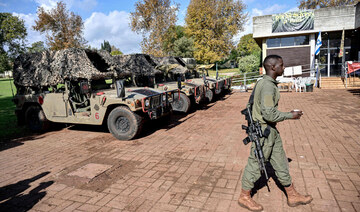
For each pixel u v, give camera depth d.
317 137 5.24
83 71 6.29
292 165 3.88
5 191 3.59
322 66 17.61
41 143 6.11
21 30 42.19
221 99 12.46
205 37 32.28
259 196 3.06
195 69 12.59
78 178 3.86
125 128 5.86
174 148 5.11
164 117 7.37
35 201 3.26
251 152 2.74
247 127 2.74
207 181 3.54
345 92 12.37
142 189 3.41
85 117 6.30
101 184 3.63
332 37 17.17
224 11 32.03
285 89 14.45
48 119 6.89
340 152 4.31
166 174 3.85
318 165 3.83
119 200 3.16
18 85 7.34
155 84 8.74
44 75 6.75
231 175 3.69
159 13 24.19
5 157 5.13
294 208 2.75
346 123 6.22
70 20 33.69
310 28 16.80
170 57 10.95
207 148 4.98
